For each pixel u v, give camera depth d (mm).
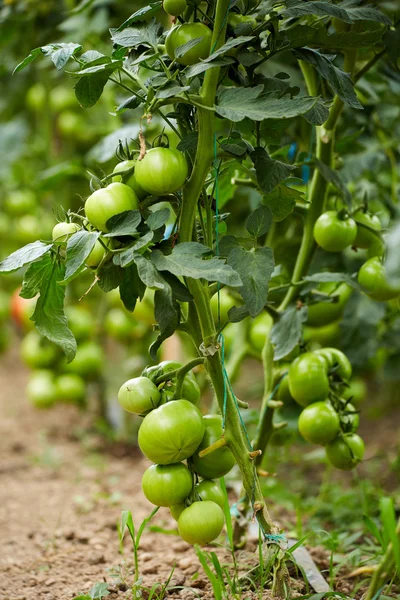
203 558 2301
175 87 2240
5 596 2488
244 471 2312
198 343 2350
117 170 2318
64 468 3443
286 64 2734
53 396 3732
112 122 3518
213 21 2324
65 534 2783
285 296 2695
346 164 2920
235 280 2193
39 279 2328
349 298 2967
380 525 2742
